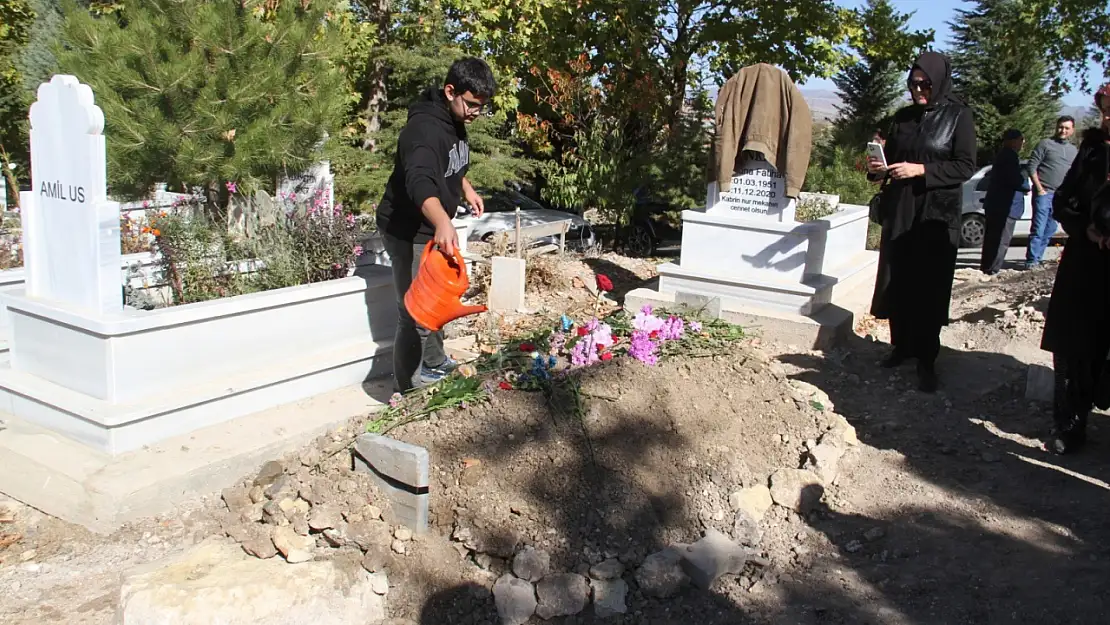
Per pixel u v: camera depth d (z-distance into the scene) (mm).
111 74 6480
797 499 4180
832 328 6914
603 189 13500
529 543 3670
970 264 13484
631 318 5715
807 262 7309
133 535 3918
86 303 4500
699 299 6305
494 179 14617
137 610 3223
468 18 13812
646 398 4449
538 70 14750
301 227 5785
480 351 6570
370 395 5312
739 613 3475
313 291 5211
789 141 7219
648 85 13656
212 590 3289
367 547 3701
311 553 3701
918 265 5789
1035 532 3932
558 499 3869
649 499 3953
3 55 14641
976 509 4184
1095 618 3258
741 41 15367
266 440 4551
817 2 14977
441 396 4410
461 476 3947
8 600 3512
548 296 8891
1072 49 17219
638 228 14516
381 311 5715
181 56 6570
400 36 14156
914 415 5465
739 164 7551
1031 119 27578
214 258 5426
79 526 4000
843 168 15648
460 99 4641
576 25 14812
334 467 4078
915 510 4191
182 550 3844
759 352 6000
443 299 4492
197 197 7113
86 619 3396
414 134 4590
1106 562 3625
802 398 5055
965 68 29234
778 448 4531
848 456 4664
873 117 29734
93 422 4285
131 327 4332
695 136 13664
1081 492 4305
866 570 3732
